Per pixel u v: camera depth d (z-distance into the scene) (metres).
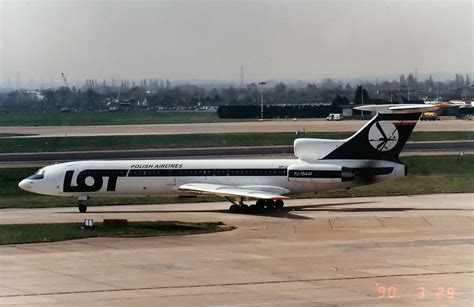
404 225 113.25
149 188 134.88
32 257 90.12
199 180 134.12
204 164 135.12
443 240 100.12
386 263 84.50
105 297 69.31
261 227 113.00
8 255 91.62
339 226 113.12
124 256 90.31
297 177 132.12
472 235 104.06
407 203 140.75
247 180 133.25
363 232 107.38
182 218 123.69
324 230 109.69
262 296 69.19
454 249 93.19
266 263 85.00
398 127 131.00
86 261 87.19
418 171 194.75
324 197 152.12
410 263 84.44
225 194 126.19
